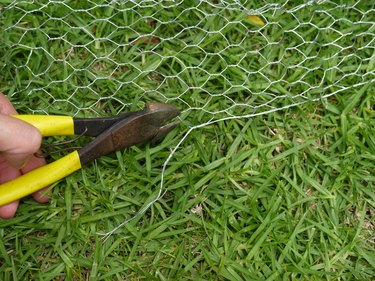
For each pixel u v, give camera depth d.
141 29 0.48
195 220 0.42
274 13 0.49
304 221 0.43
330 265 0.42
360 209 0.44
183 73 0.47
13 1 0.48
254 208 0.43
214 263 0.42
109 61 0.47
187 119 0.45
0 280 0.41
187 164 0.44
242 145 0.45
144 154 0.44
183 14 0.49
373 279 0.42
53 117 0.39
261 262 0.42
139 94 0.46
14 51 0.47
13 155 0.35
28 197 0.43
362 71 0.48
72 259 0.41
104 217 0.42
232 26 0.48
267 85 0.47
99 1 0.48
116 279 0.42
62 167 0.40
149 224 0.42
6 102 0.42
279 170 0.44
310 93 0.47
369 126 0.46
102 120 0.40
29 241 0.42
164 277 0.41
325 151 0.45
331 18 0.49
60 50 0.47
